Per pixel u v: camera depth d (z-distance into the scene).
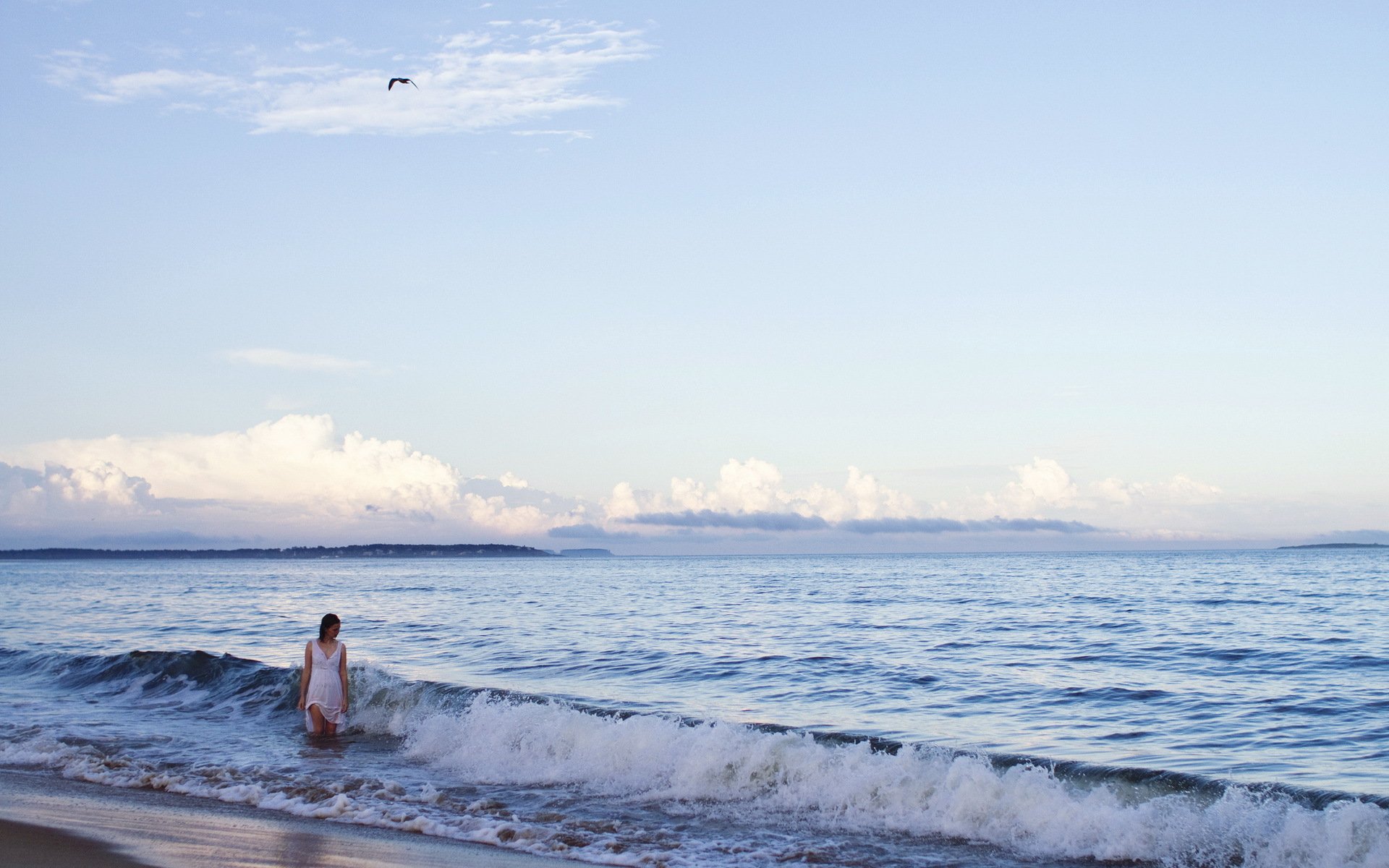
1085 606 39.66
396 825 8.70
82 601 51.53
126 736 12.97
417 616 36.41
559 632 28.39
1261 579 69.94
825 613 37.06
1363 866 7.23
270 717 14.41
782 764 9.97
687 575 103.94
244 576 116.88
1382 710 14.08
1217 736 12.55
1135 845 7.93
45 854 7.61
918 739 12.52
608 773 10.52
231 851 7.77
